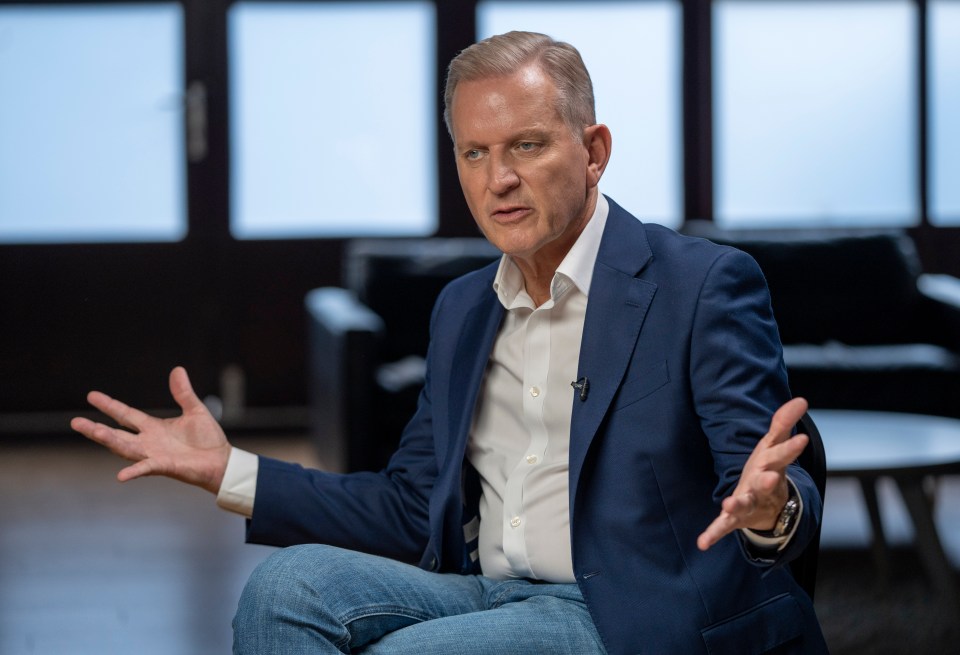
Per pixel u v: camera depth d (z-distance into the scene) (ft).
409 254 40.24
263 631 11.66
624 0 51.52
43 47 49.80
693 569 11.98
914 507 26.16
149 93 50.26
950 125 52.13
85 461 45.01
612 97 51.93
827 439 27.94
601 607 11.91
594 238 12.93
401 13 51.06
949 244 52.31
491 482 13.17
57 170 50.01
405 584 12.53
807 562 12.98
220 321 50.93
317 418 40.93
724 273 12.28
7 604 27.78
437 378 13.80
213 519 35.78
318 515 13.43
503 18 51.42
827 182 52.31
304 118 51.11
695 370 12.03
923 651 23.80
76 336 50.11
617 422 12.22
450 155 51.42
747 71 51.93
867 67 51.96
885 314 40.83
